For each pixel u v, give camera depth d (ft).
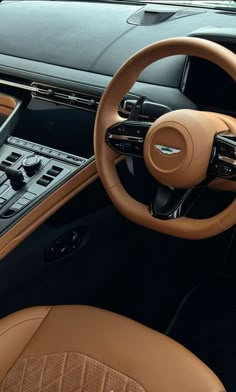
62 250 4.72
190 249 5.91
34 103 5.15
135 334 3.66
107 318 3.80
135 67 3.71
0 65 5.30
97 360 3.53
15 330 3.83
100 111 3.90
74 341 3.67
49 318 3.87
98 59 4.96
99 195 4.65
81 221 4.68
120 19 5.45
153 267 5.94
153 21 5.26
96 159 3.97
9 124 5.00
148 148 3.48
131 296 5.86
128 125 3.72
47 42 5.37
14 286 4.51
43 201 4.24
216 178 3.49
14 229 4.17
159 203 3.71
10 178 4.36
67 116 4.96
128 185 4.55
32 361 3.65
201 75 4.44
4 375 3.67
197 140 3.28
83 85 4.75
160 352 3.52
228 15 5.19
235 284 5.96
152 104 3.92
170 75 4.55
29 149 4.68
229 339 5.42
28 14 5.98
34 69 5.10
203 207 4.42
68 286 5.16
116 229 5.23
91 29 5.38
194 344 5.39
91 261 5.22
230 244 5.86
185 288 5.94
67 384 3.48
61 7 6.04
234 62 3.27
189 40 3.41
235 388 4.95
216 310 5.70
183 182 3.39
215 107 4.56
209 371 3.44
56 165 4.46
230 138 3.33
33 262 4.49
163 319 5.65
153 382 3.36
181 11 5.31
